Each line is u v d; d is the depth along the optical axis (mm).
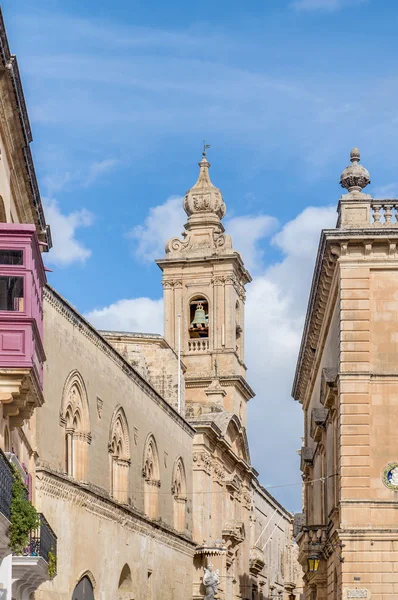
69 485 41688
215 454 77875
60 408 41469
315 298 51188
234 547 85000
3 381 28266
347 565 42188
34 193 33938
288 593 127938
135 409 53500
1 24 25984
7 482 27359
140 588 53594
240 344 93812
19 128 30297
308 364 64812
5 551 28656
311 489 63969
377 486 42781
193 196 93750
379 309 43750
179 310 91250
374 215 44031
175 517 64750
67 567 41312
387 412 43250
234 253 90438
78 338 43656
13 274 28312
